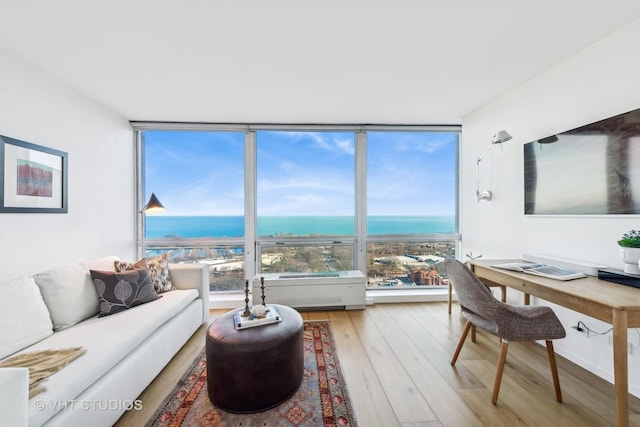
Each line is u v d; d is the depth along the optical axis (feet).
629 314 4.06
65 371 4.22
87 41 5.86
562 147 6.70
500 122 8.83
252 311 5.97
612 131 5.61
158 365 6.08
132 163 10.73
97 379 4.50
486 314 5.28
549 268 6.44
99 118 8.96
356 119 10.77
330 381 5.87
